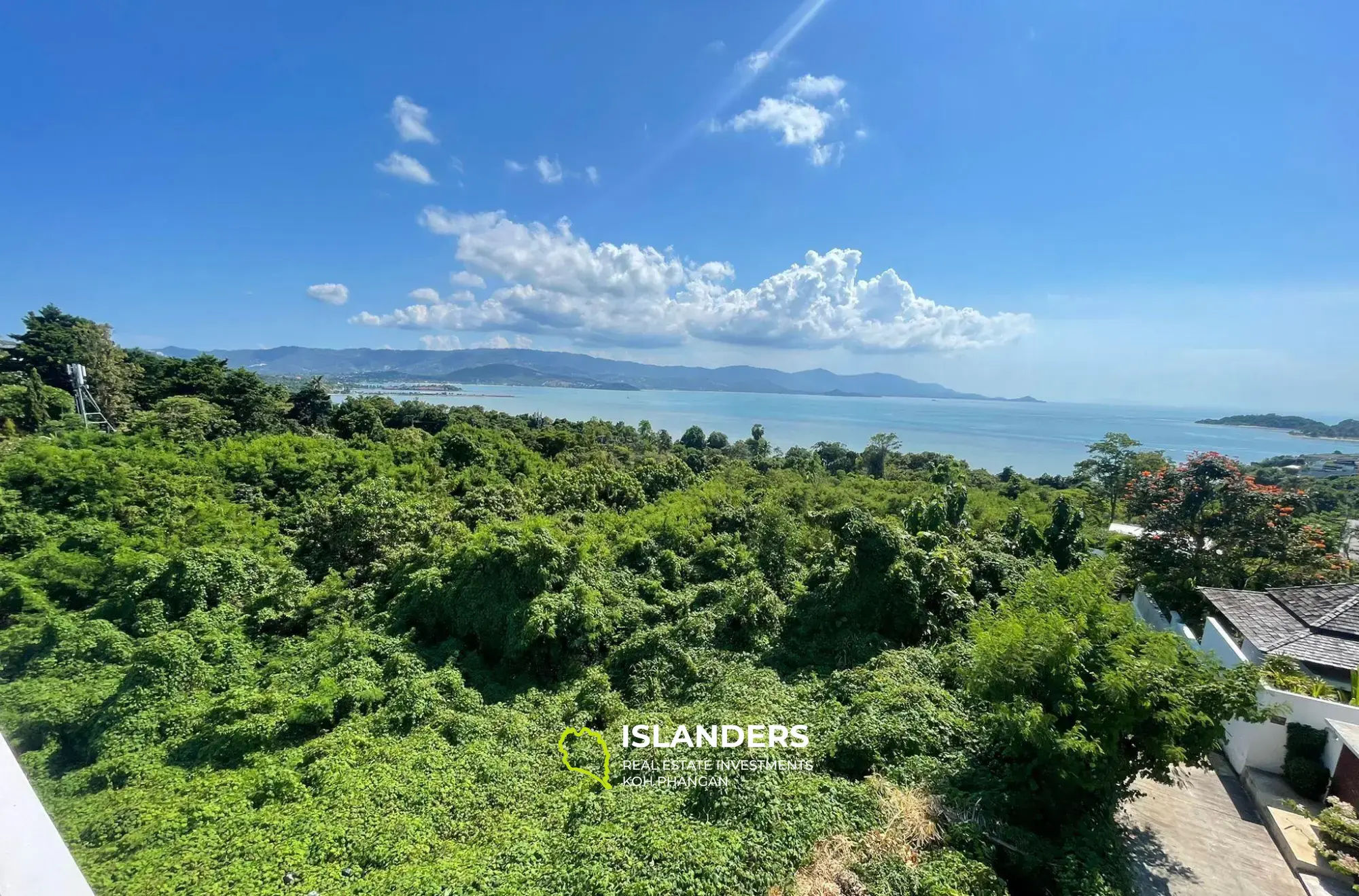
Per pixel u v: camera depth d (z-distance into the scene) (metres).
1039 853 8.66
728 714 12.41
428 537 22.08
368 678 14.49
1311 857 9.74
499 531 19.45
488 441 35.47
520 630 15.91
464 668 15.64
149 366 49.34
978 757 10.45
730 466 42.25
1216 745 9.80
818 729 11.84
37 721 12.45
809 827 8.68
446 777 11.12
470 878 8.40
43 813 2.45
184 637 14.87
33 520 20.34
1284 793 11.38
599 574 18.80
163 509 22.64
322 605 18.16
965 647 14.22
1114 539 24.05
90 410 39.44
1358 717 11.31
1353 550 29.05
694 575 20.39
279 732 12.40
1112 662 9.53
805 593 18.34
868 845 8.25
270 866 8.84
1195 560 20.61
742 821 9.03
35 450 23.66
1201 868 9.71
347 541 21.80
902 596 16.64
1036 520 24.78
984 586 18.31
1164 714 8.85
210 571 18.22
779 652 16.34
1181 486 21.69
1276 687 12.73
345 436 46.84
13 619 16.23
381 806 10.33
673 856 8.27
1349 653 13.25
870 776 10.03
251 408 45.06
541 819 10.17
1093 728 8.98
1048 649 9.41
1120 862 8.86
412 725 13.07
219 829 9.73
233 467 26.97
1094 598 10.60
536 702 14.59
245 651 15.88
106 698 13.36
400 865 8.93
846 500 29.50
